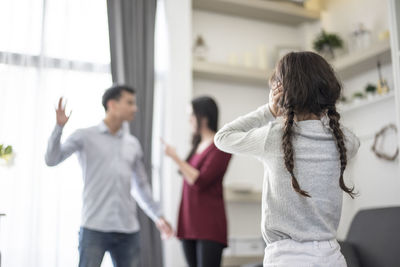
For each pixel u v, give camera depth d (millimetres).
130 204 2271
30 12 3170
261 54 4004
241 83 4078
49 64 3168
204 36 3980
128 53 3373
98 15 3371
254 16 4156
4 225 2889
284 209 1117
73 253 3000
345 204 3602
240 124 1257
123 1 3432
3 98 3010
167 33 3619
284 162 1128
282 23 4320
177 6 3697
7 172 2949
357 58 3393
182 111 3543
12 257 2877
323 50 3795
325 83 1180
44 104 3102
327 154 1155
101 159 2219
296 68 1191
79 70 3246
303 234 1085
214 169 2289
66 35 3229
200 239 2270
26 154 3014
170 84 3555
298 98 1163
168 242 3326
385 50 3162
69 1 3305
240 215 3838
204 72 3721
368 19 3652
